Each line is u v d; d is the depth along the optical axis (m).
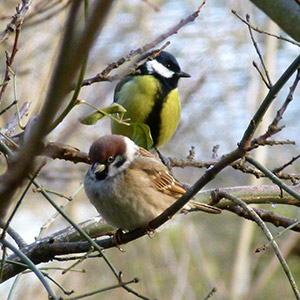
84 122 5.62
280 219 8.30
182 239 15.98
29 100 10.89
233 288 15.41
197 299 15.42
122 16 14.32
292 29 7.46
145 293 15.49
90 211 14.45
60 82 2.87
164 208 7.95
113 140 7.94
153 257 16.05
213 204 8.16
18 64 11.37
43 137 3.05
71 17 2.80
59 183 13.88
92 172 7.83
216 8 16.45
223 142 16.94
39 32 11.62
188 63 16.59
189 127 17.00
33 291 12.71
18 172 3.10
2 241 5.25
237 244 15.88
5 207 3.15
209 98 16.95
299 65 4.95
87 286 15.25
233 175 17.14
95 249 6.25
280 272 16.17
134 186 7.75
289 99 5.16
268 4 7.56
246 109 15.55
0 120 10.60
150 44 6.47
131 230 7.83
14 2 11.48
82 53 2.81
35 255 7.11
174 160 10.07
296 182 8.66
